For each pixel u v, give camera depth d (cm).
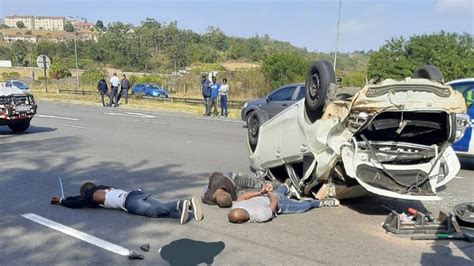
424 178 589
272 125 759
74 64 8819
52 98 3622
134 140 1324
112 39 9600
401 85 558
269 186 628
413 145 604
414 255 486
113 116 2123
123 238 523
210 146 1230
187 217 576
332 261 466
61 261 460
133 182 802
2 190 734
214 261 461
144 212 592
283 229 560
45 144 1229
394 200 698
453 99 561
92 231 545
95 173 870
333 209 648
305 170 661
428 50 3681
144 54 9225
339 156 601
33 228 555
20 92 1440
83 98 3656
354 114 575
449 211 653
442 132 597
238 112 2402
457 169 627
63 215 604
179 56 9025
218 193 645
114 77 2812
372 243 518
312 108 643
